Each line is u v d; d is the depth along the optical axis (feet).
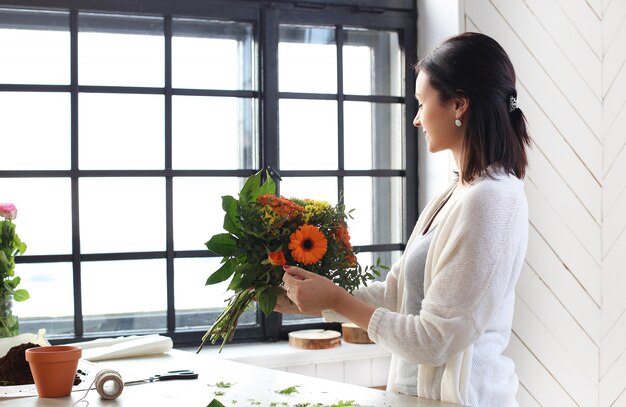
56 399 5.58
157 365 6.89
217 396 5.65
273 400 5.50
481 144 5.68
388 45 10.27
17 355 6.23
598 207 10.07
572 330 9.94
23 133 8.74
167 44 9.18
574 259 9.95
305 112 9.81
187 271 9.36
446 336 5.38
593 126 10.05
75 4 8.75
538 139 9.78
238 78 9.59
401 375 6.13
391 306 6.70
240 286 6.12
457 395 5.54
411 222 10.19
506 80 5.78
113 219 9.07
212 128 9.46
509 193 5.58
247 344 9.48
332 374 9.16
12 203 8.46
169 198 9.21
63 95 8.86
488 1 9.57
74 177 8.84
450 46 5.85
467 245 5.43
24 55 8.74
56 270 8.86
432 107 5.91
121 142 9.08
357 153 10.12
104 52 9.01
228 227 6.20
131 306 9.14
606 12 10.11
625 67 10.17
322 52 9.91
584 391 10.00
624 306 10.14
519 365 9.67
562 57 9.90
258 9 9.49
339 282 6.26
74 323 8.90
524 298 9.69
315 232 6.03
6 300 7.61
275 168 9.56
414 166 10.22
